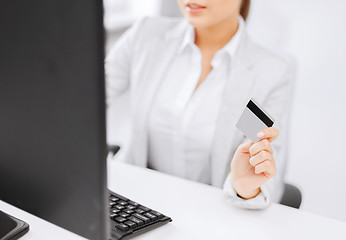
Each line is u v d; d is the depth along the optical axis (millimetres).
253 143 809
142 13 2908
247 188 830
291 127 2723
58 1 459
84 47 455
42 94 496
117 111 2822
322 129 2701
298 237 745
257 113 779
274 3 2844
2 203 817
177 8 2715
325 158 2525
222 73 1275
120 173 1017
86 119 475
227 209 842
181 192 916
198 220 791
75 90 473
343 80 2766
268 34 2912
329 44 2754
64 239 696
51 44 474
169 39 1369
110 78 1450
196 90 1282
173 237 722
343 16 2680
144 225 728
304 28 2814
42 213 546
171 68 1336
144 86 1339
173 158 1312
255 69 1257
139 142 1328
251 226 777
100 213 500
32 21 480
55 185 521
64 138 496
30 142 525
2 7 499
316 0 2730
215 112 1258
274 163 804
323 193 2309
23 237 698
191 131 1270
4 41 509
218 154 1231
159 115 1310
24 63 499
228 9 1158
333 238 746
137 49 1400
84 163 490
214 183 1245
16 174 556
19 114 523
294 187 1103
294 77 1315
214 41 1268
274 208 856
